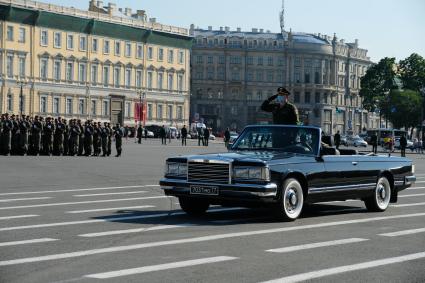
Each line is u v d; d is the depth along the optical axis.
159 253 11.48
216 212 17.55
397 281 9.80
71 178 28.42
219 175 15.62
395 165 19.14
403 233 14.34
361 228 15.04
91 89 129.62
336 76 193.62
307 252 11.87
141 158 48.84
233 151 17.31
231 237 13.33
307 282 9.57
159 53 142.62
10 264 10.45
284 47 187.00
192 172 15.91
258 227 14.84
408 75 161.50
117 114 135.25
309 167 16.48
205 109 185.12
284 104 18.92
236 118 186.38
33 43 118.88
